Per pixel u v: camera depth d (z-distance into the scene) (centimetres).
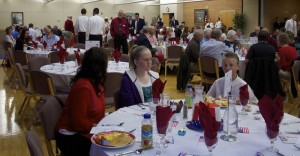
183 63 631
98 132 188
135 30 1327
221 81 281
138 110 237
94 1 1945
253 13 1500
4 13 1823
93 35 873
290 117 222
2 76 820
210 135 147
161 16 2098
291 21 1225
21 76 441
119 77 376
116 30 837
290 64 545
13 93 626
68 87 423
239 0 1579
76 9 1983
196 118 201
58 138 230
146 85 275
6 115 478
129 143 170
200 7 1836
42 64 535
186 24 1956
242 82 269
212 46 550
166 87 677
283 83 566
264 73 451
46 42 799
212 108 184
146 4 2106
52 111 238
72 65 495
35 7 1886
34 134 158
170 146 168
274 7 1514
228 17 1656
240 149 164
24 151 349
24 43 865
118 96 278
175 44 868
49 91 380
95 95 234
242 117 220
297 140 175
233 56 267
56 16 1942
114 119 215
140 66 271
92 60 232
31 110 499
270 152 159
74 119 223
